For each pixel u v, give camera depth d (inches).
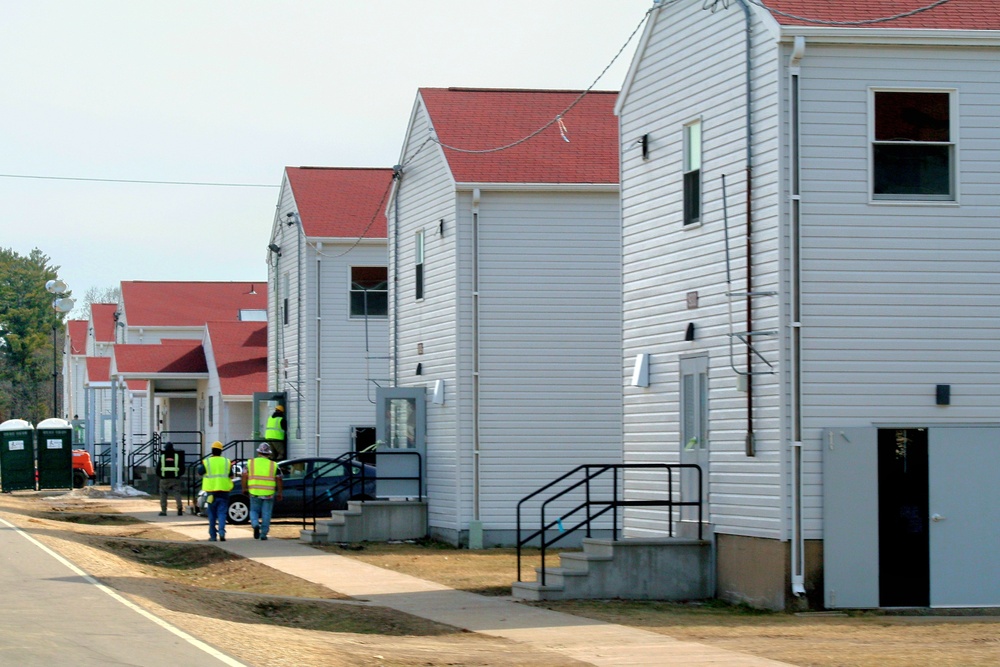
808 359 1791.3
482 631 1599.4
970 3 1902.1
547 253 2805.1
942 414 1815.9
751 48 1883.6
